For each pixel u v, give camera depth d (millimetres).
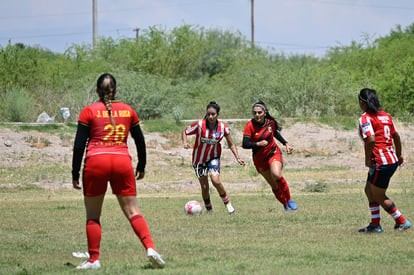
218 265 19859
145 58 109812
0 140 64562
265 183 53844
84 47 110000
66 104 81812
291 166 67062
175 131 74625
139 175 20906
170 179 57188
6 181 54219
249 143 33312
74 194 47969
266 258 21094
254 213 34219
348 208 35531
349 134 78188
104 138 19828
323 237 25469
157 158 66938
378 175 26141
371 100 26344
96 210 20047
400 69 94938
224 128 34469
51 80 92438
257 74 94938
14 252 23406
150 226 29641
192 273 18469
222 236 26312
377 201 26703
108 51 112938
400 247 22906
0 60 89312
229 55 136250
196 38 113812
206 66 137000
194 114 89250
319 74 91938
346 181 54094
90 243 19797
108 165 19625
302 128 79250
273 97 89875
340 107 90562
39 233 28328
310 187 47406
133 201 20156
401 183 51594
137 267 19734
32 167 60344
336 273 18344
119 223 30906
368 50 117500
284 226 29078
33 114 79188
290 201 34344
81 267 19609
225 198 34469
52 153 64562
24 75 90750
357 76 104312
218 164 34531
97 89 20266
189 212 34094
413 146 75125
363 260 20609
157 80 88625
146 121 76750
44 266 20359
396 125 81750
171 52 110625
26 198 45094
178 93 87375
